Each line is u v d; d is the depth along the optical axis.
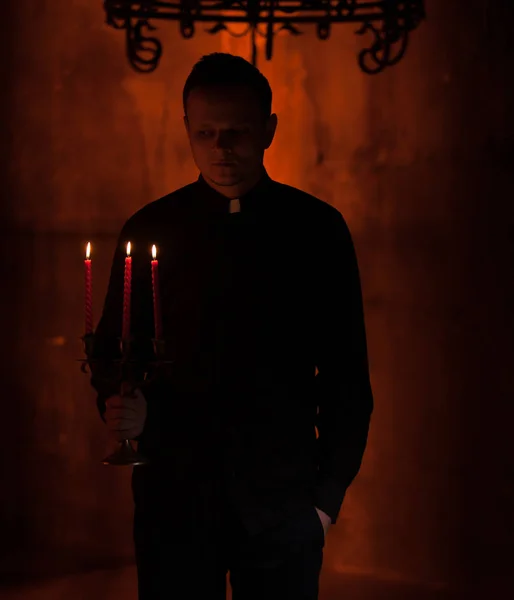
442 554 3.93
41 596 3.81
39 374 4.16
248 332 2.17
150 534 2.20
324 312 2.22
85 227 4.14
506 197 3.78
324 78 4.03
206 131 2.19
